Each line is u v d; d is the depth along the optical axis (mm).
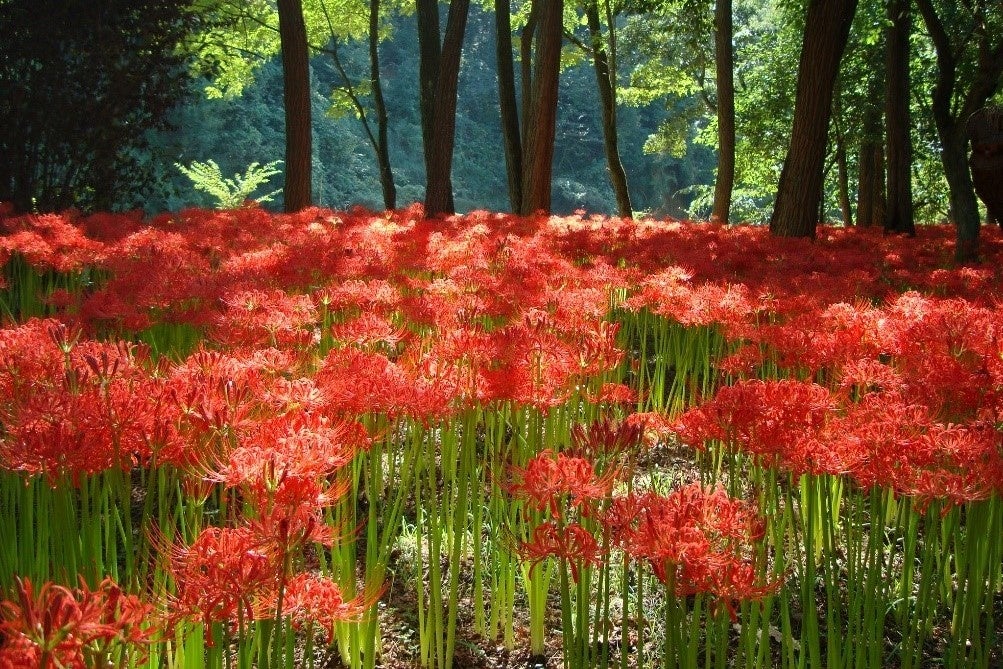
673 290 5043
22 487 2420
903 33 16781
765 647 2459
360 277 5992
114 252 6250
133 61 13984
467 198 59844
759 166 32875
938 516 2844
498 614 3049
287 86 15234
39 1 12625
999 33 14219
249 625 2189
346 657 2773
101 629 1333
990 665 3020
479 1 29406
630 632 3117
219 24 17953
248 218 9961
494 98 64500
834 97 24422
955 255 9617
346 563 2564
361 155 54781
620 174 21016
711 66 28766
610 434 2082
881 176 24719
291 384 2377
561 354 3109
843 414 3230
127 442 2037
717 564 1764
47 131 13047
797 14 21859
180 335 4469
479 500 3043
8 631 1285
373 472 2793
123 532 2309
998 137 9141
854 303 5590
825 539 2719
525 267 5633
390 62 61250
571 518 2980
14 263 7348
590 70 63750
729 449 2465
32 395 2221
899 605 3213
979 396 2904
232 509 1944
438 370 2742
